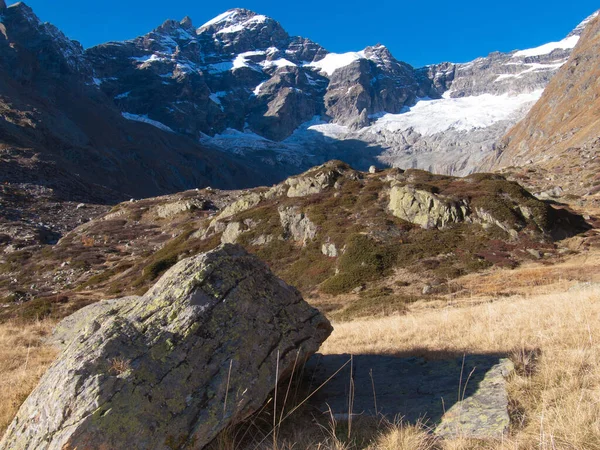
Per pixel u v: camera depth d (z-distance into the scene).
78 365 5.32
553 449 4.22
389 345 11.12
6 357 11.43
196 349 5.81
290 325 6.98
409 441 4.97
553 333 8.73
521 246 36.69
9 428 5.39
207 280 6.71
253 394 5.72
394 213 42.91
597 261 31.23
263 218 48.94
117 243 65.44
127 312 6.51
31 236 70.19
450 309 19.48
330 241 41.19
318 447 5.08
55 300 37.84
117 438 4.67
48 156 130.88
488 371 6.82
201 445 5.06
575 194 68.25
